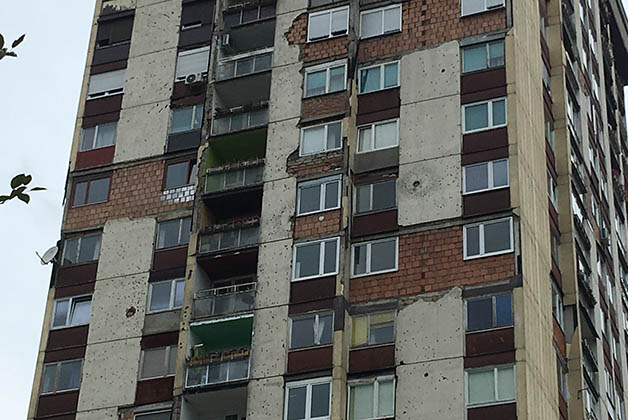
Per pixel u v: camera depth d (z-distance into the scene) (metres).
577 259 45.03
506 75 42.50
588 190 50.09
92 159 47.44
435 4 45.09
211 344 42.06
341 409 37.31
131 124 47.72
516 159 40.50
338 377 37.84
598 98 57.88
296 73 45.25
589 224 49.25
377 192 41.66
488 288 38.28
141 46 49.66
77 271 44.81
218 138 45.25
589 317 44.81
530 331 37.75
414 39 44.59
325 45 45.47
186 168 45.81
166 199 45.31
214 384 39.50
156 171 46.19
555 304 41.97
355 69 44.62
